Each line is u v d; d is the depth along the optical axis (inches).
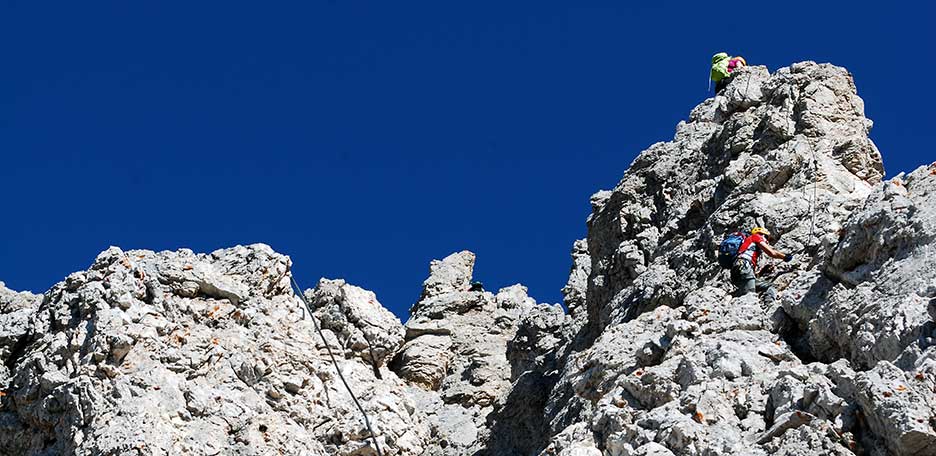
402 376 1414.9
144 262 1192.8
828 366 812.6
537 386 1190.3
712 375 842.8
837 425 756.6
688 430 788.0
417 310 1520.7
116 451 1039.6
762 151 1152.2
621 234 1214.3
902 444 724.7
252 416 1120.2
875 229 906.7
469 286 1556.3
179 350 1135.6
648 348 918.4
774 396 804.6
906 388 747.4
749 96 1227.9
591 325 1205.1
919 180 956.6
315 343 1235.2
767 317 924.0
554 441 855.1
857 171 1119.0
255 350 1175.6
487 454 1203.9
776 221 1046.4
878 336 821.2
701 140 1232.2
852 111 1167.6
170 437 1061.8
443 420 1311.5
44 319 1153.4
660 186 1213.7
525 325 1406.3
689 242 1100.5
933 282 831.1
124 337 1110.4
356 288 1364.4
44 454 1079.6
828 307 877.2
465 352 1450.5
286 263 1270.9
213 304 1195.3
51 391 1101.1
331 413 1178.0
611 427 832.9
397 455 1202.6
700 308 941.2
